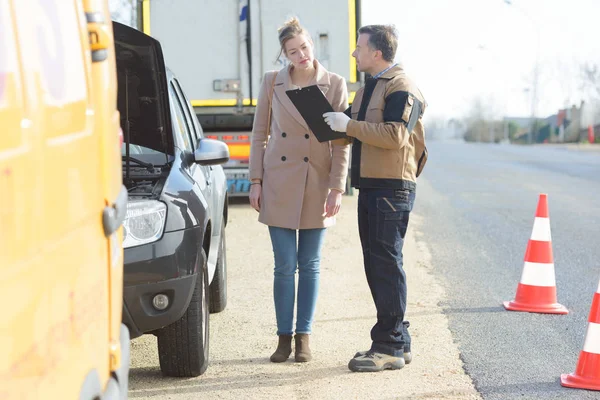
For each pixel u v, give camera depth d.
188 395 6.41
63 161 3.01
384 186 6.76
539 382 6.78
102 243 3.62
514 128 112.69
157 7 18.23
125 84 6.85
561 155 55.22
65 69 3.15
